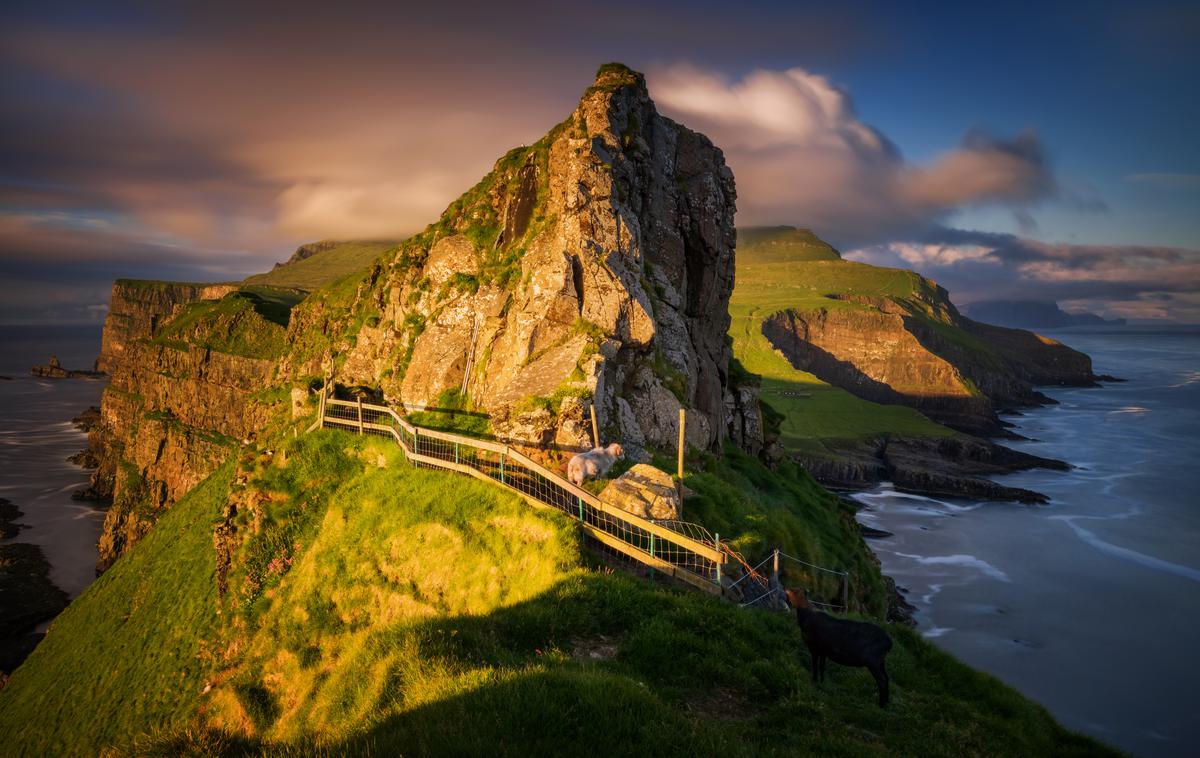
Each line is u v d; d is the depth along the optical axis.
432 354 37.09
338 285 104.81
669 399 31.05
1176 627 70.06
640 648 11.81
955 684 13.49
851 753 9.01
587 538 18.81
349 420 36.19
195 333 173.88
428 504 23.39
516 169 41.69
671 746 7.60
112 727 33.69
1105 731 51.81
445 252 41.50
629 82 38.38
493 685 8.59
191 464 139.88
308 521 30.98
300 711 20.27
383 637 12.16
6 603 86.75
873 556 44.44
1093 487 137.12
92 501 148.38
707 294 40.91
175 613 41.00
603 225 31.70
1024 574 86.50
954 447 176.25
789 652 12.66
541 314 29.73
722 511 22.50
